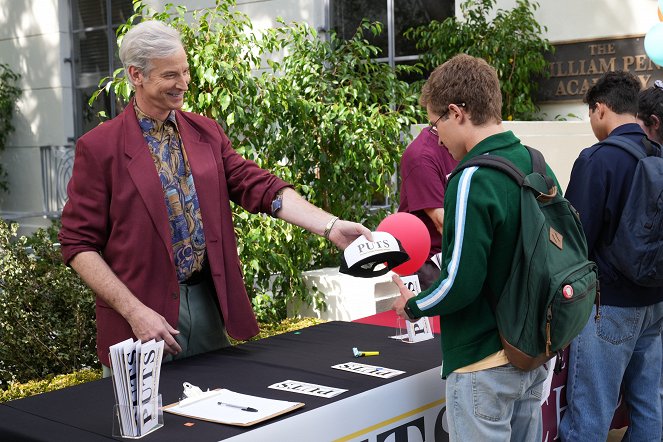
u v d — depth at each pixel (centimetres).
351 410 208
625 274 263
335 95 503
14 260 354
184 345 253
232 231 265
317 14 742
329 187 496
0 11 1030
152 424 186
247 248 432
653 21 597
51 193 998
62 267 363
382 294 439
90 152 241
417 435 230
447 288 191
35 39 1002
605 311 271
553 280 190
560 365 204
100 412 201
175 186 249
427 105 209
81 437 184
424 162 336
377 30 561
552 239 196
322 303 445
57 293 355
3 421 195
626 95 278
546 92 642
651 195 257
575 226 204
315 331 288
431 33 654
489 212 188
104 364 243
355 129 481
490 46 611
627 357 276
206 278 261
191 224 252
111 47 952
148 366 186
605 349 273
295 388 216
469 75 200
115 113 951
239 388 217
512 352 192
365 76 537
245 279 434
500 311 194
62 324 351
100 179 241
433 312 196
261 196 262
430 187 334
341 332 286
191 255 252
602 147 269
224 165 270
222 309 255
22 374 340
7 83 1027
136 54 237
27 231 1015
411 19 736
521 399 208
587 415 277
